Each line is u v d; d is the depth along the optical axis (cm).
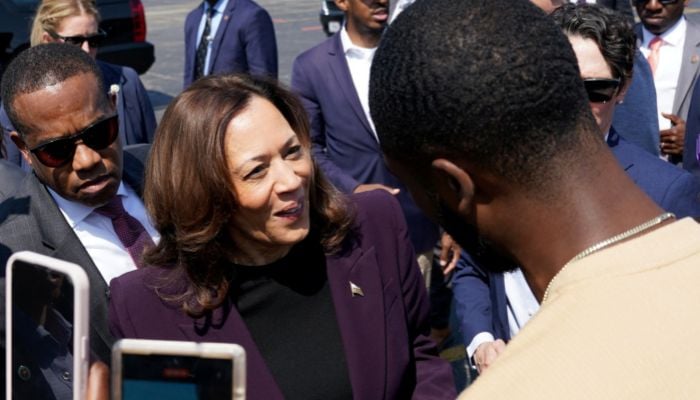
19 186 256
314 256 211
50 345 152
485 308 289
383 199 226
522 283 270
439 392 217
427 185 127
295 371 202
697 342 102
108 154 249
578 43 262
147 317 203
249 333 202
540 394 100
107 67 393
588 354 102
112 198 259
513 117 115
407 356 211
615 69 262
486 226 124
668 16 459
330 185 214
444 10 120
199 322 201
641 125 340
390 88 122
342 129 437
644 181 255
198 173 195
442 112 117
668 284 107
